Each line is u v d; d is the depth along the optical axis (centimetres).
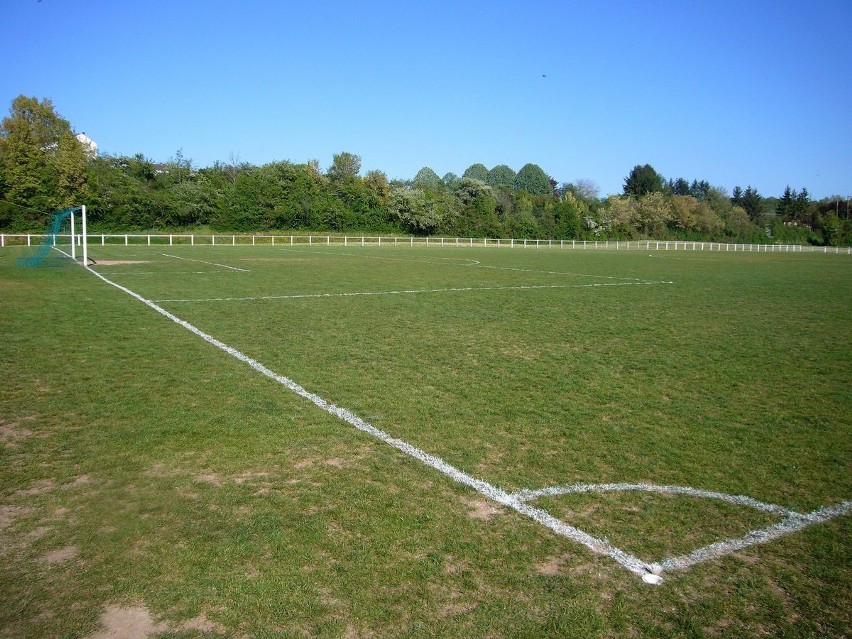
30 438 663
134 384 884
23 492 534
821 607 392
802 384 970
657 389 925
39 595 386
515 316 1650
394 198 9188
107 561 427
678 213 11550
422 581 408
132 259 3750
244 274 2798
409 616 371
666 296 2244
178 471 583
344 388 884
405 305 1825
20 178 6588
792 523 504
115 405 783
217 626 360
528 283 2642
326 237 7388
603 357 1146
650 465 621
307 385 895
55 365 990
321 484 558
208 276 2661
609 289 2467
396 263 3797
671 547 461
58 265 3142
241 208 8162
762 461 640
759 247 9375
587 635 358
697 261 4959
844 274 3650
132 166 7944
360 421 736
